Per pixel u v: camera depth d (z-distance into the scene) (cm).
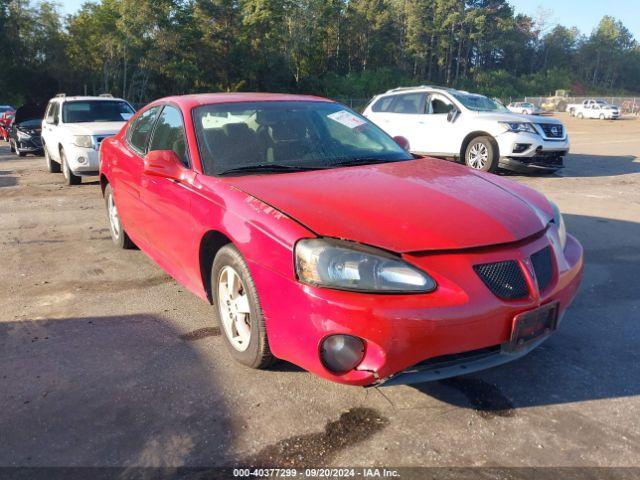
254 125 382
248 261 282
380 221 268
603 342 349
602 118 4659
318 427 262
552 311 277
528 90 11650
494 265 261
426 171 349
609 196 870
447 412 274
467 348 251
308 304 251
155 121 447
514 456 240
